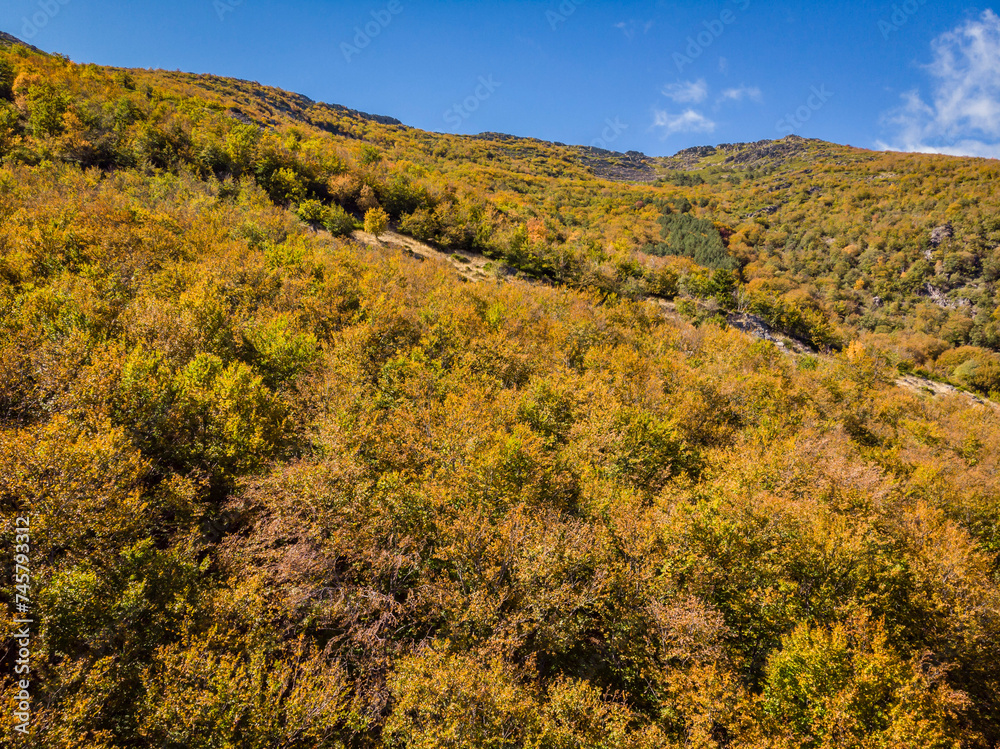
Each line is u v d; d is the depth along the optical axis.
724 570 18.17
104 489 12.95
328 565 14.57
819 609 16.45
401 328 33.09
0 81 66.44
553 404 28.53
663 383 38.25
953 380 86.12
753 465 24.89
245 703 10.12
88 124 61.28
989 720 15.46
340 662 13.21
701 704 13.34
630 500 20.61
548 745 11.25
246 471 17.59
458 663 12.21
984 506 30.89
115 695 10.67
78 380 16.50
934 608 16.55
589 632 16.80
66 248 29.62
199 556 15.34
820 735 12.34
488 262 72.50
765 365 55.09
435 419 22.52
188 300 24.86
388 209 77.56
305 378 23.80
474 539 15.35
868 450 39.59
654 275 82.00
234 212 49.78
